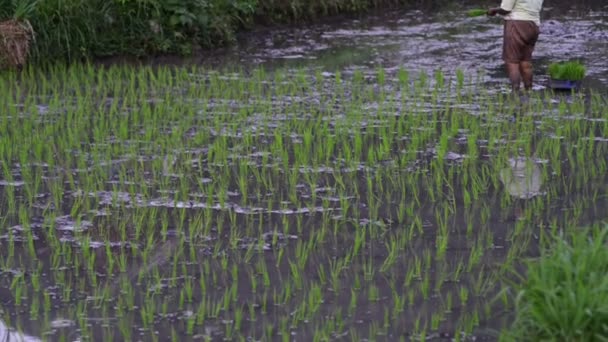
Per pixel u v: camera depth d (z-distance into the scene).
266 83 14.12
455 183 9.67
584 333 5.95
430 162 10.33
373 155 10.38
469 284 7.36
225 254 7.98
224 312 6.92
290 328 6.66
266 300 7.11
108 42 16.36
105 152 10.67
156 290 7.27
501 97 12.77
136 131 11.51
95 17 16.27
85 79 14.18
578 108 12.29
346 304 7.05
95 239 8.30
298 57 16.52
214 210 8.96
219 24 17.73
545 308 6.07
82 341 6.50
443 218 8.77
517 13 13.27
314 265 7.76
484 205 9.07
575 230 8.06
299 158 10.28
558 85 13.52
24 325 6.75
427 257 7.88
